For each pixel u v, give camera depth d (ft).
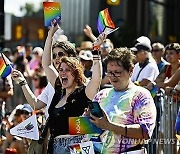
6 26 99.25
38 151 35.70
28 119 35.73
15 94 68.18
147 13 157.38
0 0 67.41
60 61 34.94
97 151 32.22
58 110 34.71
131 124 30.78
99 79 34.01
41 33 126.62
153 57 57.26
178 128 35.70
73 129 31.58
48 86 37.83
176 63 52.70
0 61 39.96
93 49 34.27
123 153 30.96
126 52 31.12
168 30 152.76
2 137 52.01
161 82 48.98
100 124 29.66
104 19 34.27
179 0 150.61
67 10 158.61
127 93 31.19
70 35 154.30
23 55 81.46
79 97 34.37
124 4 156.97
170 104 44.52
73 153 32.86
